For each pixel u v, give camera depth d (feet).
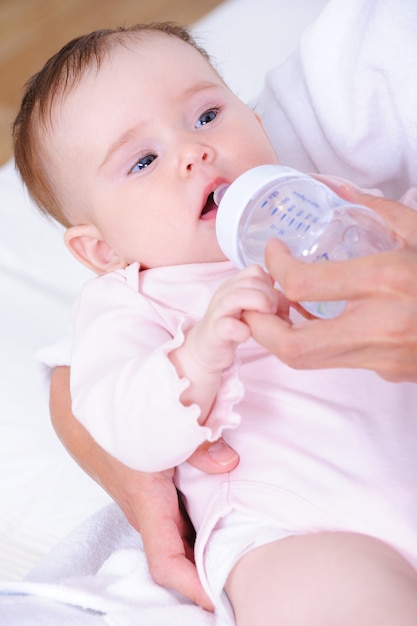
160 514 4.06
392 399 3.99
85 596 3.74
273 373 4.11
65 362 4.90
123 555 4.13
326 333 2.89
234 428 3.98
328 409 3.93
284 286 2.93
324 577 3.34
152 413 3.57
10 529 5.33
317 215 3.36
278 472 3.78
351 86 4.95
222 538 3.72
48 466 5.61
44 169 4.76
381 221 3.32
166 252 4.40
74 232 4.72
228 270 4.42
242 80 7.81
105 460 4.36
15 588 3.83
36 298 6.63
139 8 11.84
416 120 4.85
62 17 11.91
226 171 4.25
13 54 11.27
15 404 5.95
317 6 8.78
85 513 5.34
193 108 4.42
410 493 3.64
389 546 3.53
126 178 4.42
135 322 4.23
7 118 10.02
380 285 2.76
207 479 4.00
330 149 5.23
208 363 3.51
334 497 3.65
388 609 3.16
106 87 4.48
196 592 3.77
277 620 3.36
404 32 4.77
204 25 8.68
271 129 5.41
